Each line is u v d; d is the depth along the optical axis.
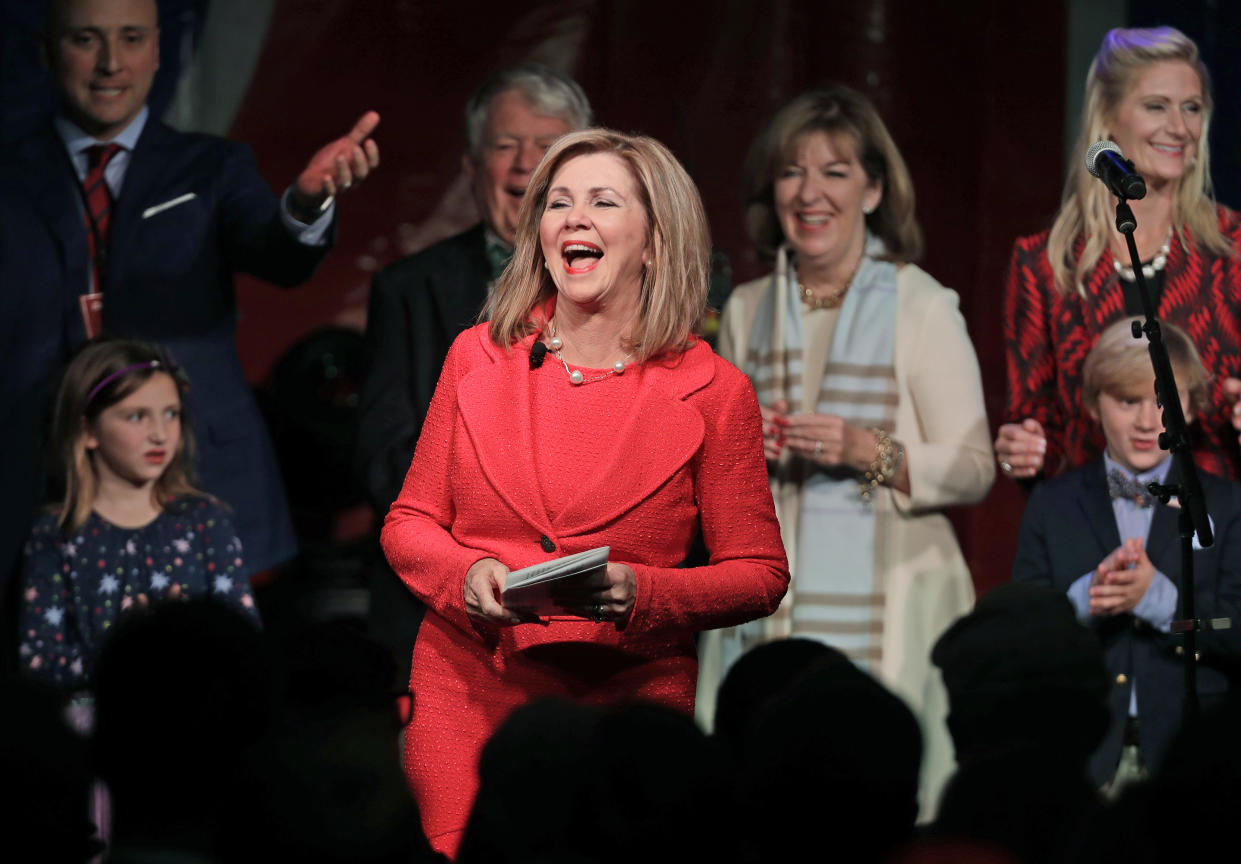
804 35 20.00
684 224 9.59
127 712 6.60
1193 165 16.31
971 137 19.81
